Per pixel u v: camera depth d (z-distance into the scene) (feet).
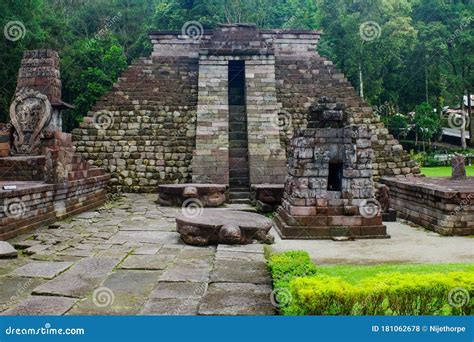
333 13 109.91
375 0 105.81
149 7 155.53
